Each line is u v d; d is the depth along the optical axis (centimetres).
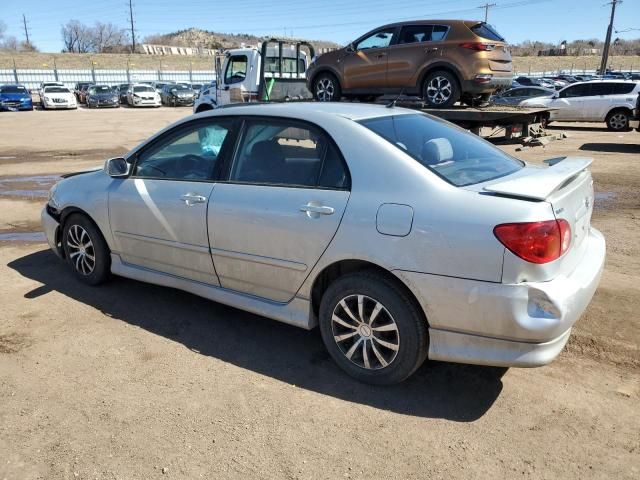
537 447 276
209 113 404
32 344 381
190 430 291
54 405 312
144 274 441
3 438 285
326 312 338
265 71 1442
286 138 360
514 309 276
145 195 420
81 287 483
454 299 289
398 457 271
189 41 16788
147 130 2064
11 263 548
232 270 378
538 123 1470
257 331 404
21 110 3394
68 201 476
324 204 327
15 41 11094
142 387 330
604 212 729
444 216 291
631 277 490
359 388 329
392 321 312
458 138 379
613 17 5569
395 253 301
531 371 345
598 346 371
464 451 274
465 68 1085
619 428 290
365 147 326
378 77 1200
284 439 284
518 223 274
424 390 327
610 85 1809
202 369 351
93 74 5756
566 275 294
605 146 1374
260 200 354
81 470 263
